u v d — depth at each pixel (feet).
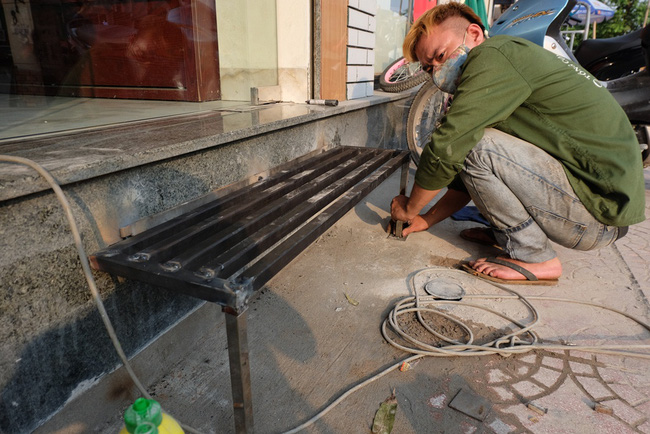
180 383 5.05
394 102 15.12
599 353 5.62
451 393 4.94
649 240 9.37
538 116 6.18
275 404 4.74
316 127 9.43
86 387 4.24
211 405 4.73
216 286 3.48
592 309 6.64
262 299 6.76
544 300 6.88
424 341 5.83
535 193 6.45
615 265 8.13
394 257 8.30
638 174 5.88
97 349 4.31
